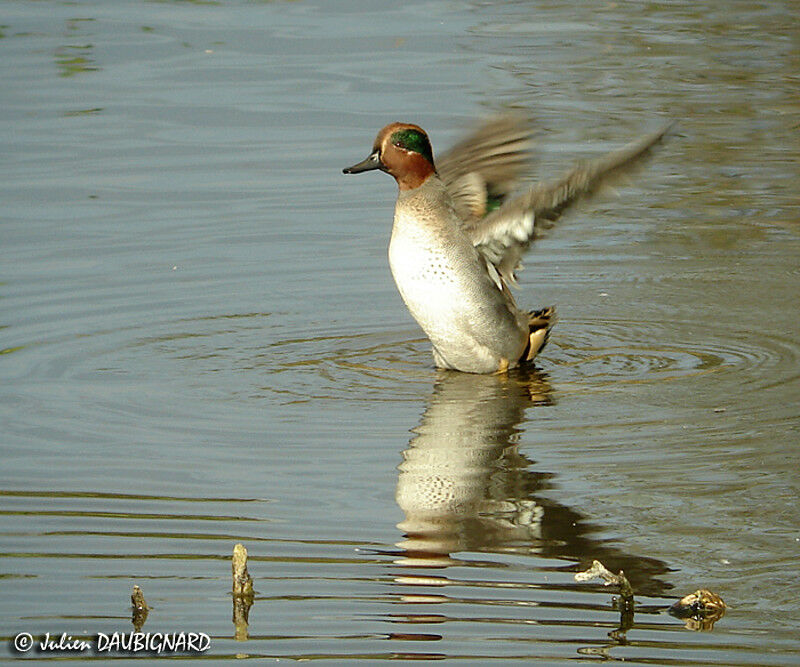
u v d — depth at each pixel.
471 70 21.56
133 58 22.12
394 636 7.38
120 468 9.74
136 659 7.26
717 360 12.12
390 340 12.90
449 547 8.45
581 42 23.28
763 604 7.68
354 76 21.20
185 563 8.30
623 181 10.94
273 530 8.73
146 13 24.86
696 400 11.04
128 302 13.67
